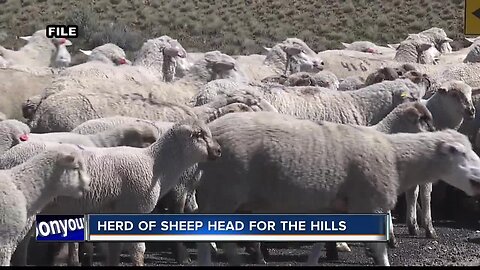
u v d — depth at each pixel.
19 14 56.94
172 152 14.46
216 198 14.69
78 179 13.36
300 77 23.02
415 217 18.69
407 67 24.77
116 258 14.50
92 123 16.97
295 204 14.62
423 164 14.84
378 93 20.08
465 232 19.20
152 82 21.59
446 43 33.31
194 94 21.09
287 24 57.97
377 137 14.90
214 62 23.19
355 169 14.55
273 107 18.62
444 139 14.91
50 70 25.09
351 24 57.28
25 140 15.18
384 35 55.75
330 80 23.39
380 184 14.56
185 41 55.06
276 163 14.41
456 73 23.58
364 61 29.91
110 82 20.73
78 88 20.09
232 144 14.48
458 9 57.09
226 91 19.45
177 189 15.96
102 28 53.09
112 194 14.12
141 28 56.81
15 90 22.70
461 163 14.78
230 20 57.97
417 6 58.00
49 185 13.24
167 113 18.50
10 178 13.01
